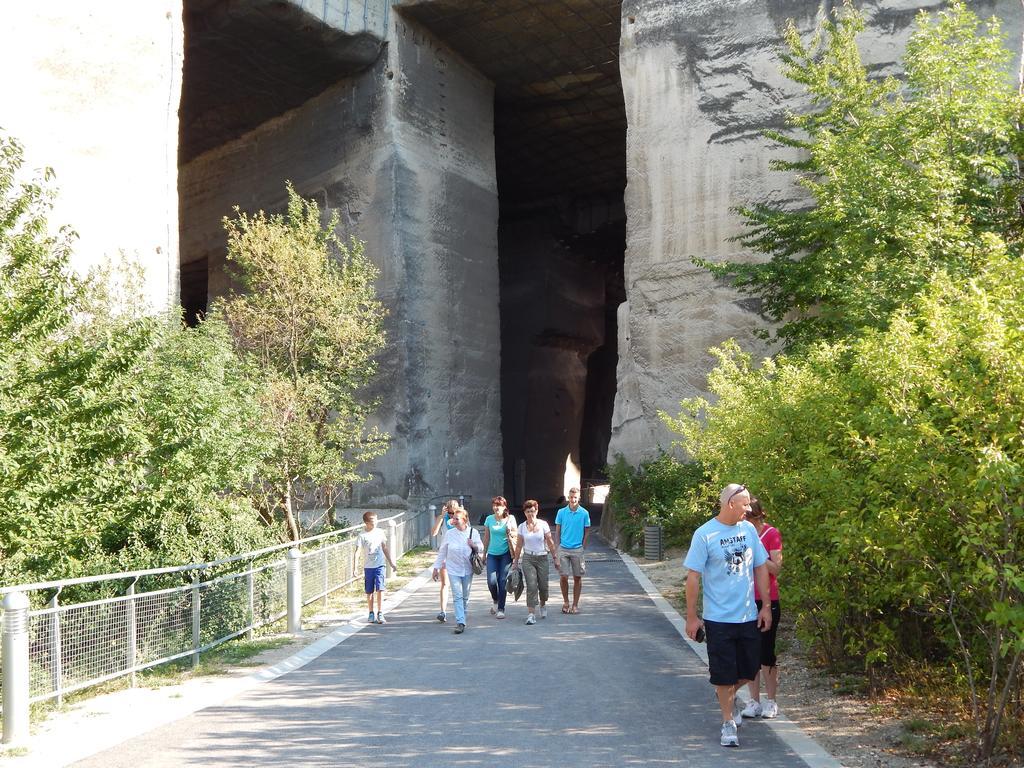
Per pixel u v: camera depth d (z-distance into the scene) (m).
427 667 8.80
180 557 11.29
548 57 32.81
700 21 25.91
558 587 15.47
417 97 30.41
